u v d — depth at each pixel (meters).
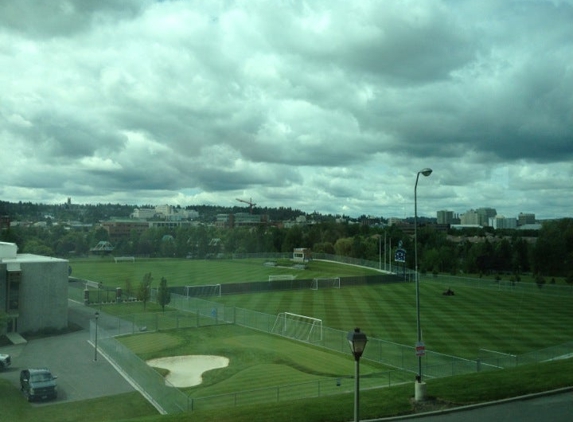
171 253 197.25
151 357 52.28
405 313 81.00
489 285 115.50
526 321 74.62
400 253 95.69
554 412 21.64
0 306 65.81
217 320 70.94
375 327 69.56
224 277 131.50
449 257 142.62
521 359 45.31
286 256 181.62
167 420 22.67
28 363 51.97
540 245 137.38
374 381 39.31
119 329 66.06
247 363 49.25
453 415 21.64
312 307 86.44
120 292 92.88
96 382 44.91
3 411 37.31
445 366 43.94
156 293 89.88
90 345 60.31
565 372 27.44
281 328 64.31
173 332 64.62
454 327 69.75
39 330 68.00
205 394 39.12
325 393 34.47
